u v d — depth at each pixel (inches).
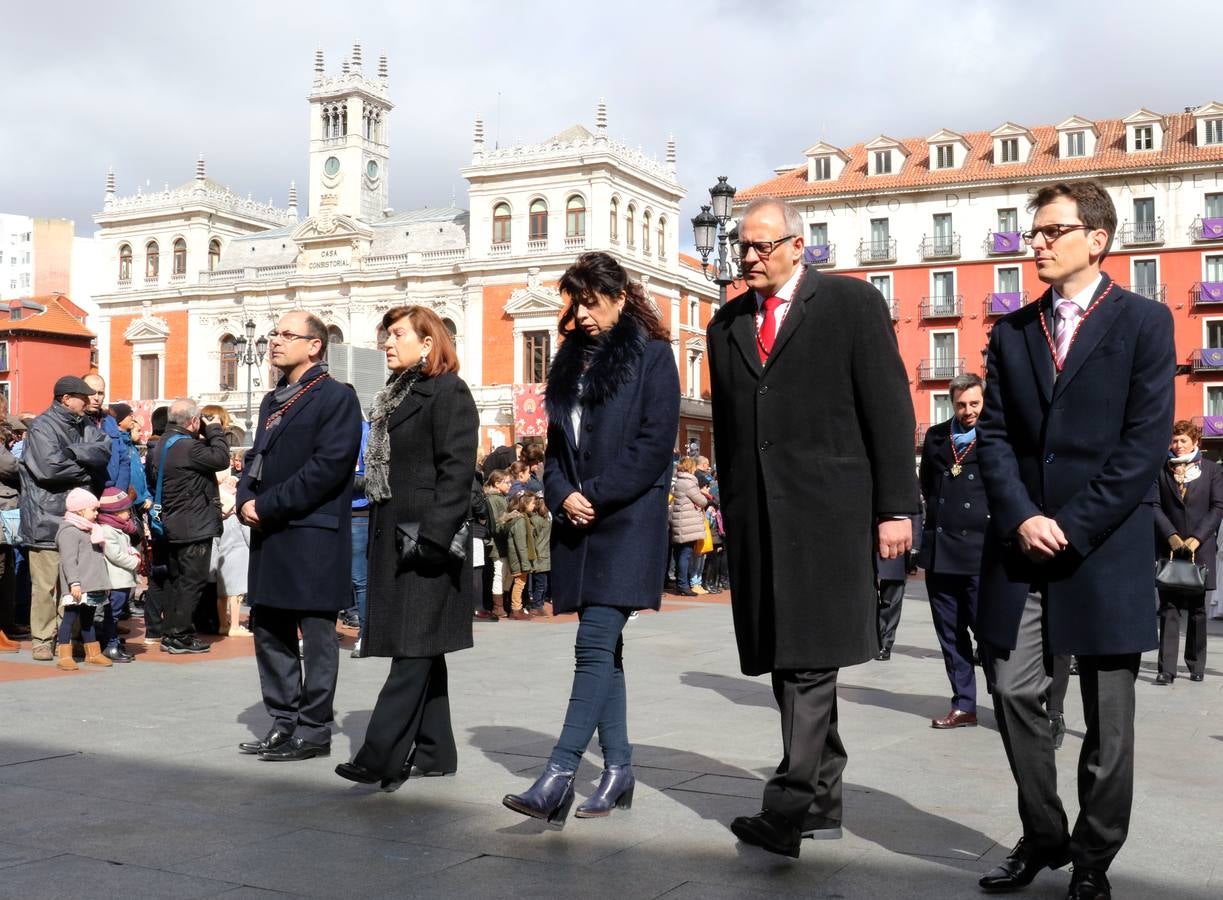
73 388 381.1
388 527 206.4
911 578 953.5
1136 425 148.2
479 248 2079.2
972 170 2033.7
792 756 165.2
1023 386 157.2
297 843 168.7
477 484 542.6
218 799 195.0
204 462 395.5
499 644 439.5
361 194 2279.8
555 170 2017.7
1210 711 309.4
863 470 170.1
